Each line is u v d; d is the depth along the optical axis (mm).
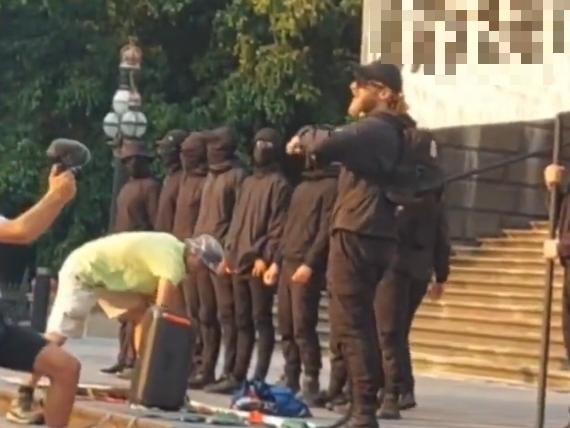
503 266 26797
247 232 15664
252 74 38500
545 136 29328
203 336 16578
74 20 40875
